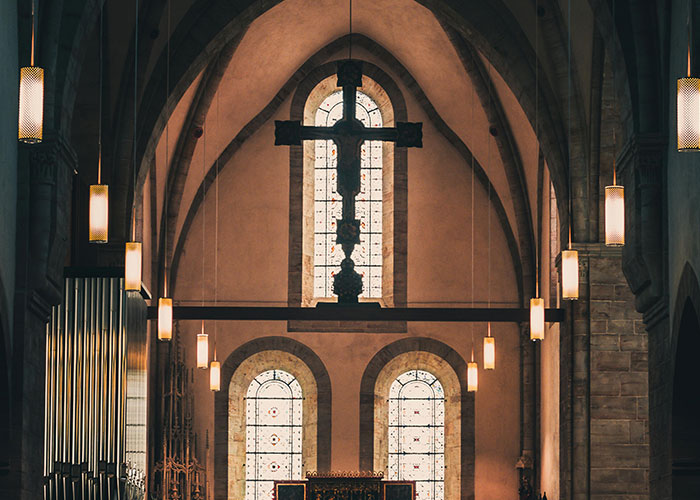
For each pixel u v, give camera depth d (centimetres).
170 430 3138
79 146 2573
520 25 2680
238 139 3559
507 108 3309
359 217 3597
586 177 2648
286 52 3453
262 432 3466
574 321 2616
